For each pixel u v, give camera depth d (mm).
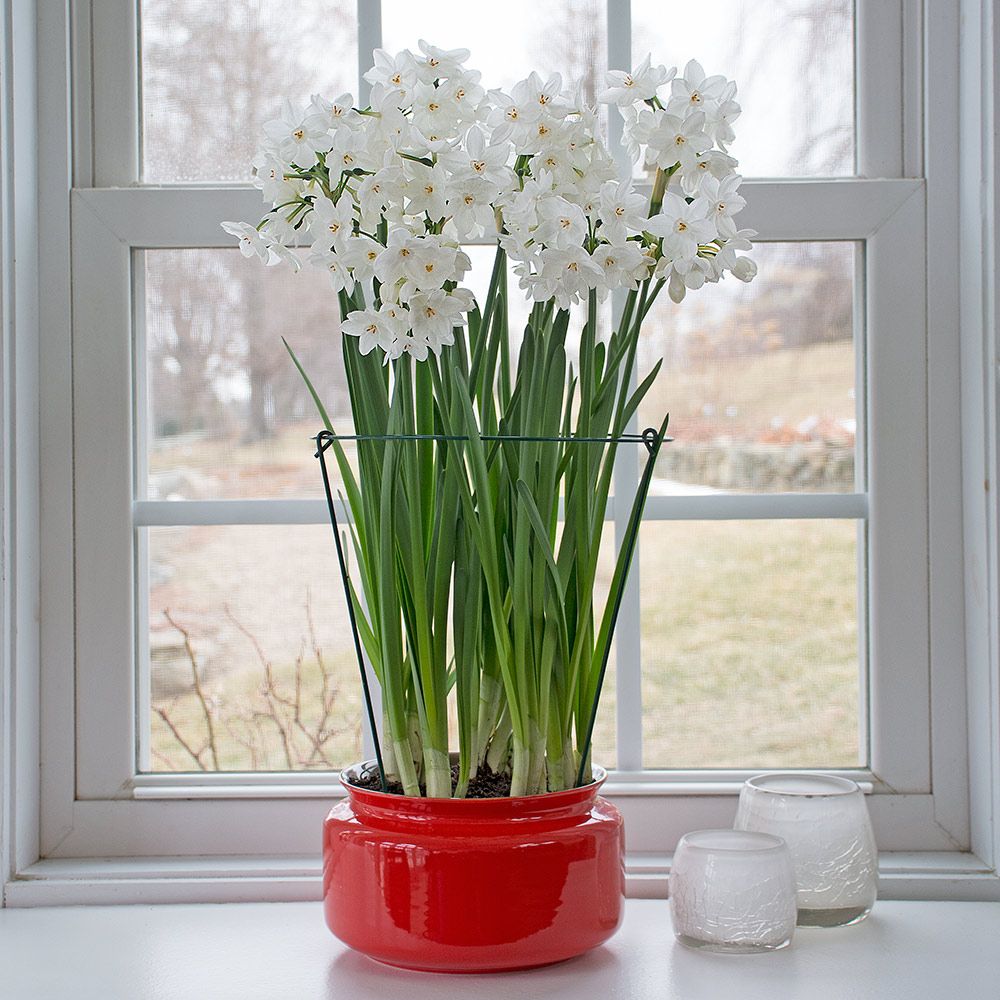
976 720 1027
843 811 898
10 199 994
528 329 770
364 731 1082
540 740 793
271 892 986
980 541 1012
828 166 1096
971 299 1024
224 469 1097
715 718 1096
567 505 796
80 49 1077
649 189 1061
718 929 835
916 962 824
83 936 896
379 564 785
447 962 763
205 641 1094
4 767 980
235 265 1093
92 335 1056
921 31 1067
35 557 1039
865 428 1084
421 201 710
